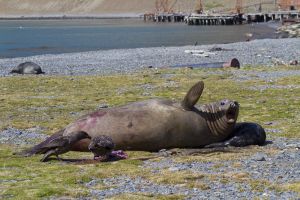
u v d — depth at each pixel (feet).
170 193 61.21
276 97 138.10
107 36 596.70
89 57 289.94
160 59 266.77
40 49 416.87
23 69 205.36
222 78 177.17
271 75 182.19
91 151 79.46
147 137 83.05
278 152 80.18
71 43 486.79
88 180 67.10
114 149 83.25
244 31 622.95
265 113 115.34
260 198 58.44
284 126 101.50
